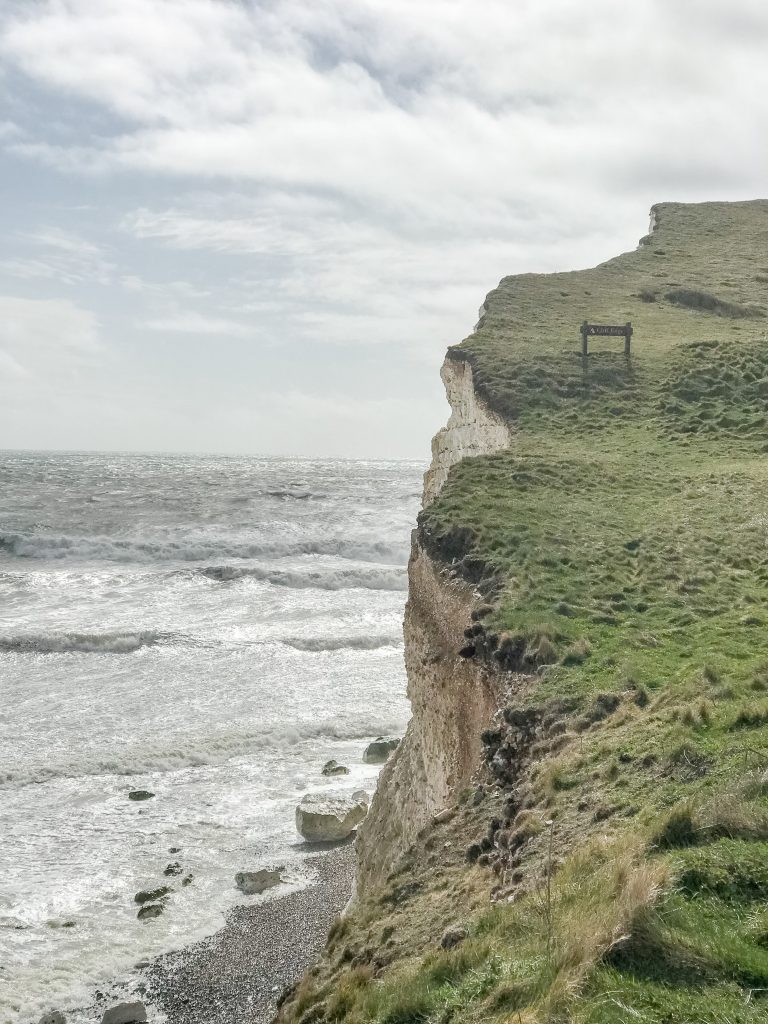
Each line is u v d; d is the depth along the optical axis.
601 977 5.98
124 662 41.97
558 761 11.67
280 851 24.62
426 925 9.77
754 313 46.59
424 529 22.56
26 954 19.00
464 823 12.38
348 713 35.69
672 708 11.93
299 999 9.77
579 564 19.31
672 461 28.19
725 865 7.27
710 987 5.83
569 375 35.75
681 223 70.00
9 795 27.59
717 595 17.66
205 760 31.03
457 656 18.08
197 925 20.47
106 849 24.30
